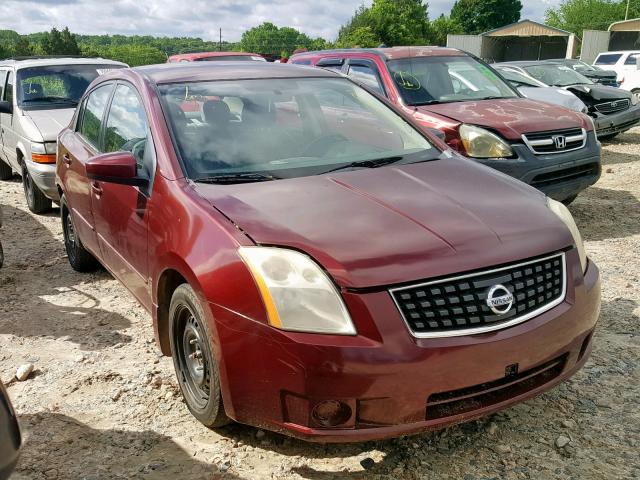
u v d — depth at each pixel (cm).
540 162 593
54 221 745
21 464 288
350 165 352
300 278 250
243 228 275
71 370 377
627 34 4225
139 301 381
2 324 449
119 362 386
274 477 273
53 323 449
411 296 247
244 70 422
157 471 280
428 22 7694
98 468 284
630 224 658
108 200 401
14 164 824
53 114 785
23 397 347
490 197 311
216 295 265
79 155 475
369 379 238
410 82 716
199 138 351
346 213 284
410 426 246
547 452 286
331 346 239
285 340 244
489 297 254
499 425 307
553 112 652
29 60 906
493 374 251
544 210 306
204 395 299
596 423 306
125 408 332
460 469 276
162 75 403
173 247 299
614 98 1240
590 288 290
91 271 559
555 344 267
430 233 269
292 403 250
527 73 1321
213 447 295
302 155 359
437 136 437
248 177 329
